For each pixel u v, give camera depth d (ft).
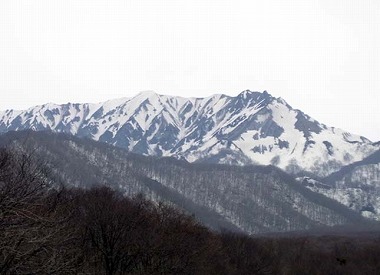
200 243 273.95
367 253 540.52
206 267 284.20
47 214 98.37
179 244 225.97
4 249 82.64
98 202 188.96
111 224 174.81
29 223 86.33
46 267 89.92
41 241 85.61
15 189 88.28
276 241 592.60
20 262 87.04
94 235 173.58
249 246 431.84
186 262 230.48
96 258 171.22
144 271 196.03
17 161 111.24
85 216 177.78
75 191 234.17
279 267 458.50
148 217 228.22
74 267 103.09
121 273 181.47
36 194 94.43
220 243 353.31
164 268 210.59
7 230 81.56
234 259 396.98
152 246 199.00
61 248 99.71
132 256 189.57
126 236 183.32
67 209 139.33
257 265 415.44
